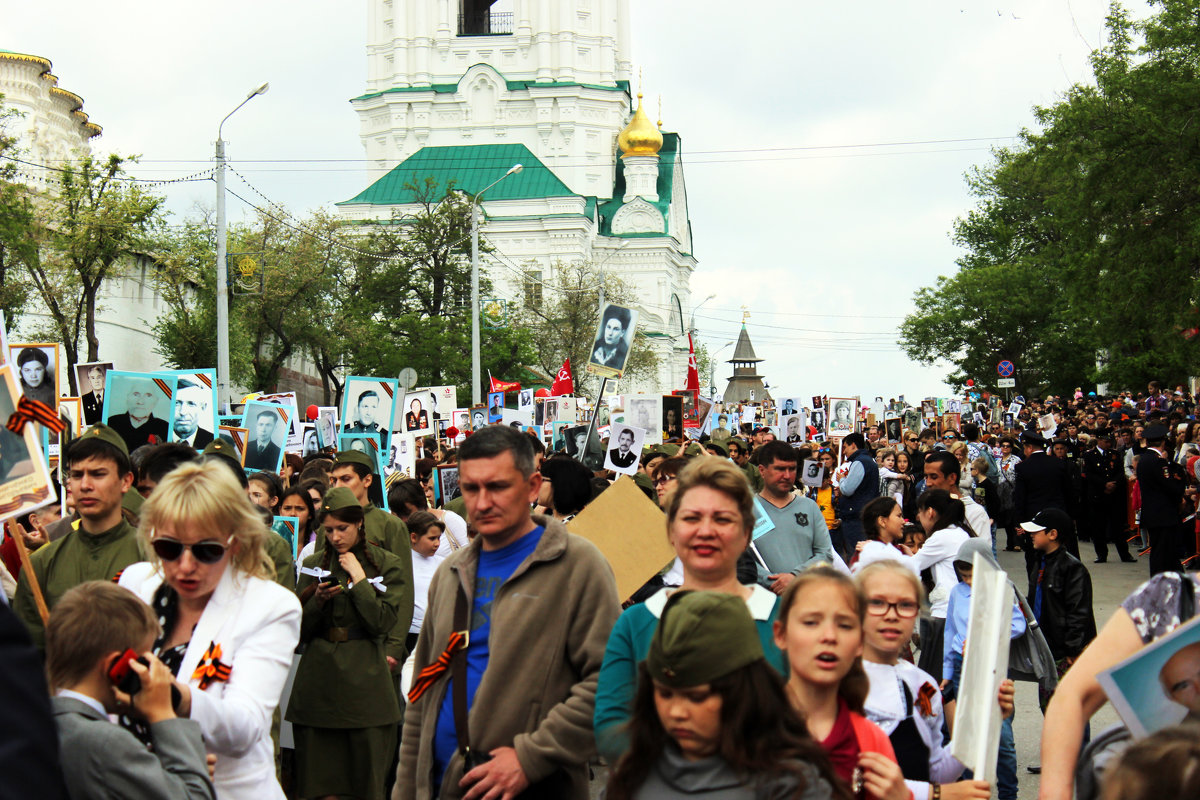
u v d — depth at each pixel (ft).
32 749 6.92
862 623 13.64
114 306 157.38
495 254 290.15
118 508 20.97
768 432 59.93
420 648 17.08
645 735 11.55
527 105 301.84
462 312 206.90
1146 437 58.85
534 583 16.07
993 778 14.67
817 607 13.44
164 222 132.67
